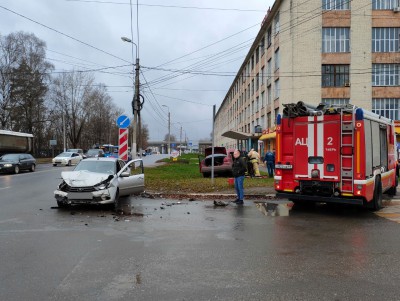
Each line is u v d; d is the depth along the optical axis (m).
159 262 5.54
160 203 11.89
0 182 18.78
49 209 10.36
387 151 12.07
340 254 6.07
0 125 54.88
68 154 39.72
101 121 83.25
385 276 5.00
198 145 151.25
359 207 11.23
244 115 63.03
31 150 35.50
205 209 10.73
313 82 34.00
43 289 4.45
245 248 6.40
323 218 9.41
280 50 35.53
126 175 11.47
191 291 4.41
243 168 11.89
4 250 6.14
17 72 55.72
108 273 5.03
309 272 5.14
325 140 9.88
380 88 34.31
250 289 4.48
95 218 9.12
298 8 34.09
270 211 10.44
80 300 4.13
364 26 34.12
